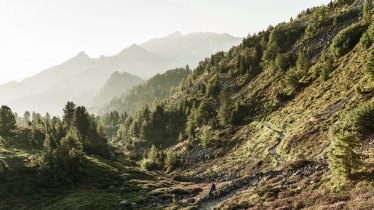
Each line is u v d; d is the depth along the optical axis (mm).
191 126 138125
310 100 90625
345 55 98375
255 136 97250
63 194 64062
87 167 81188
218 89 168125
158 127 171500
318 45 134000
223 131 117312
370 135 42906
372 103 46125
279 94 114188
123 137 187125
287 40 161125
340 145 32750
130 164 117875
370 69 66562
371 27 89625
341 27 135875
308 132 66688
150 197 58125
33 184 67625
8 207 56156
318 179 36875
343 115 60125
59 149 79750
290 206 32156
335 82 87188
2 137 120438
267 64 152500
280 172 49781
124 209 51344
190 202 51438
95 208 51875
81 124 130750
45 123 145500
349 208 25531
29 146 114625
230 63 190875
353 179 31609
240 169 75750
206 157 105188
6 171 70625
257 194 40188
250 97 131750
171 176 91062
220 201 47844
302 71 115938
